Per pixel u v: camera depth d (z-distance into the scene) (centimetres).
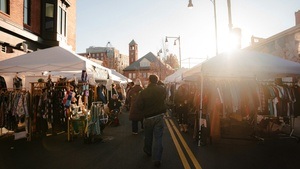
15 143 805
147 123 565
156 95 561
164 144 781
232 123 852
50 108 852
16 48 1470
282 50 1412
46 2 1825
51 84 886
